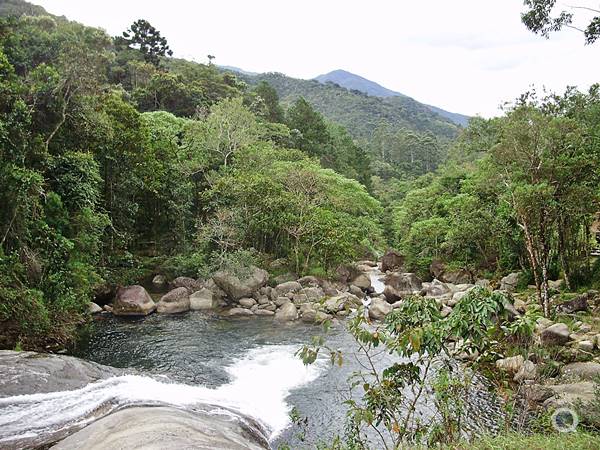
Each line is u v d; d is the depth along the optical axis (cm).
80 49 2320
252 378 1421
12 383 970
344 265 3300
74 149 2316
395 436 1020
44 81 2083
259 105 6278
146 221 3173
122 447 578
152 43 7075
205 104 5328
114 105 2673
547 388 1114
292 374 1480
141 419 726
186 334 1955
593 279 2402
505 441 602
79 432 720
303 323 2219
